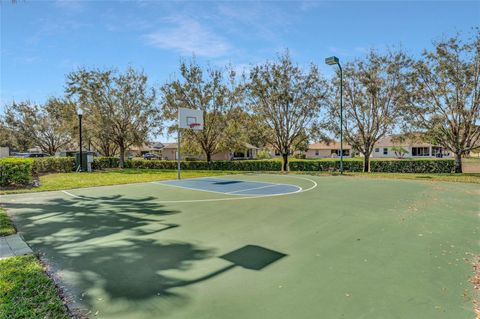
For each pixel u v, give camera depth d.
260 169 23.52
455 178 14.31
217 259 3.99
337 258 3.99
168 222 6.06
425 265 3.73
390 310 2.66
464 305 2.74
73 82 24.02
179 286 3.19
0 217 6.32
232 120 23.00
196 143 24.86
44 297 2.85
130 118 25.44
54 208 7.56
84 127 24.83
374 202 8.07
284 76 20.12
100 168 26.06
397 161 20.09
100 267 3.73
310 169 22.44
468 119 16.44
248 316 2.57
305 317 2.55
